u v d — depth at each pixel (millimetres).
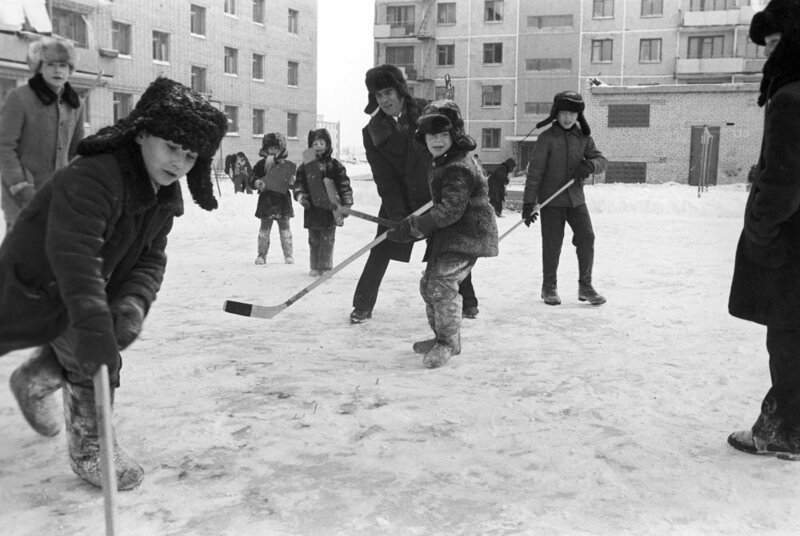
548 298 6957
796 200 2914
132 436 3357
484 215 4660
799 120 2881
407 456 3191
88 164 2420
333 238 8484
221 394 4004
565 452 3244
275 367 4574
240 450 3225
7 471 2953
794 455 3164
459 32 51250
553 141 6832
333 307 6645
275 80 44062
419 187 5695
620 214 19891
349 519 2615
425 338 5473
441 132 4496
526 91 50188
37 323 2539
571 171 6832
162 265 2855
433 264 4754
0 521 2545
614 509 2707
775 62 3000
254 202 16609
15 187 4574
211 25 38875
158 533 2490
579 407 3867
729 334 5633
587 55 48969
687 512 2688
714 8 46750
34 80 4688
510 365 4703
